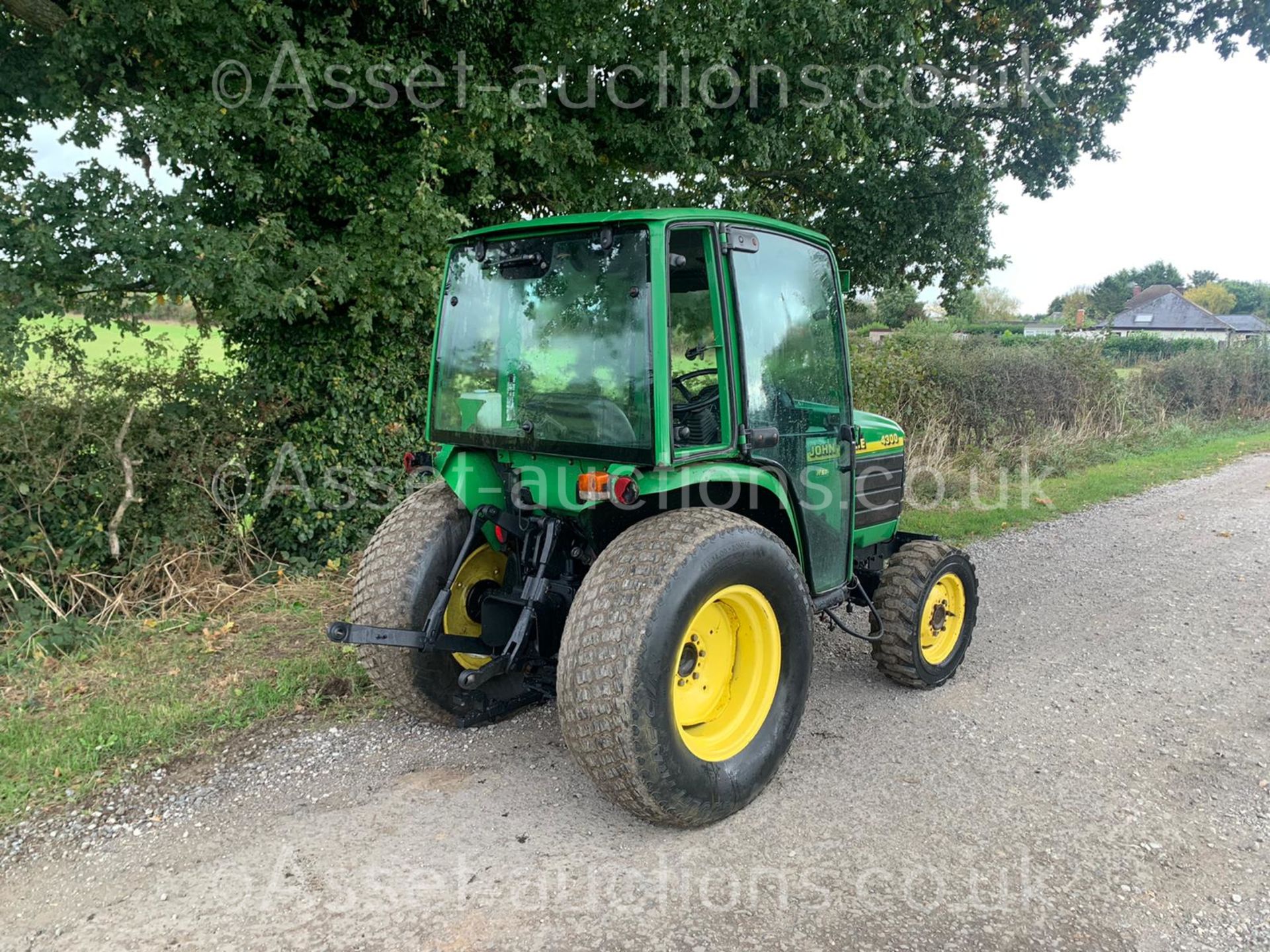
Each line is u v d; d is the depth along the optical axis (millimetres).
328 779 3480
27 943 2512
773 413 3523
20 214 4914
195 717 4000
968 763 3646
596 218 3062
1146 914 2658
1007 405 12570
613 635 2783
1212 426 16828
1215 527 8492
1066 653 5031
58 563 5289
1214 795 3387
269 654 4832
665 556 2883
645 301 2986
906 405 11203
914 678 4297
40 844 3027
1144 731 3980
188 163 5680
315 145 5914
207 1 5312
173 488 5867
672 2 6883
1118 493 10320
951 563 4395
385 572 3584
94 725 3895
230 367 6484
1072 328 17766
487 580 3918
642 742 2775
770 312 3502
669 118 7320
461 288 3658
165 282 5270
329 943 2502
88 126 5074
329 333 6691
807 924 2594
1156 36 9953
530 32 6992
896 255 10359
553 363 3258
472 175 7191
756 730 3283
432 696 3715
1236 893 2764
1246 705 4285
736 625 3359
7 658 4609
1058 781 3488
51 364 5496
